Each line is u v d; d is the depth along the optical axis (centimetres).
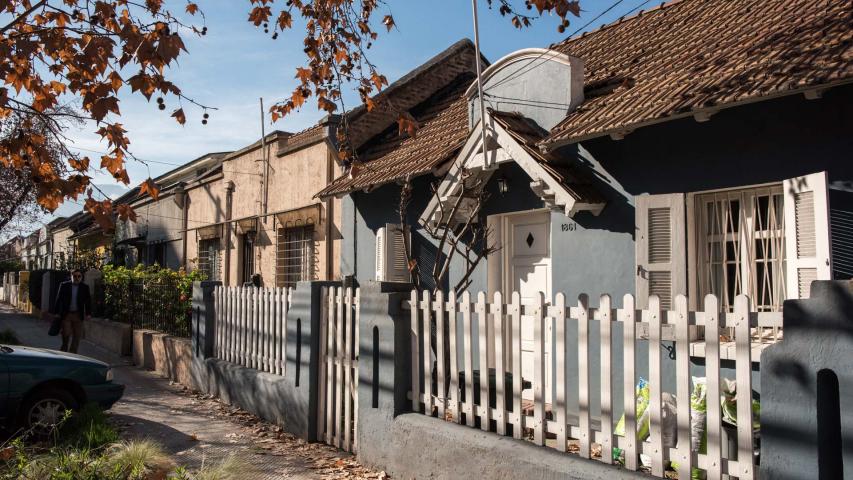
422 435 591
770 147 643
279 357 867
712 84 649
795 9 791
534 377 517
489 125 859
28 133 594
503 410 542
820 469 358
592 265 793
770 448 377
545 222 900
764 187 665
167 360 1232
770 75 602
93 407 789
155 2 551
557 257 835
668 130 725
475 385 599
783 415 373
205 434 797
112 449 614
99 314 1789
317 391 775
